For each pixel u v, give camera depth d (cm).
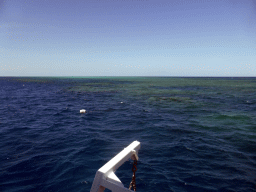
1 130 1206
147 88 5647
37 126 1333
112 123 1441
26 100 2864
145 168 715
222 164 744
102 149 899
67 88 5688
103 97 3303
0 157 783
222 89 5238
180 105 2358
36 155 812
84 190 569
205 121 1484
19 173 655
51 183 601
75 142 997
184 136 1105
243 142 991
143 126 1341
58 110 2027
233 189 578
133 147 289
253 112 1852
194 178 642
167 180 631
